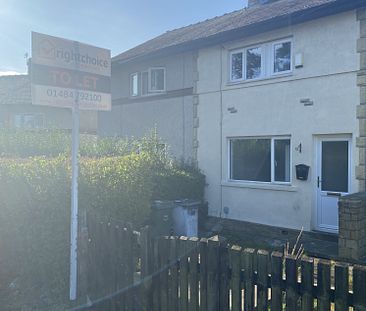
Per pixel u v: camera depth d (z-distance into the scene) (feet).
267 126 30.58
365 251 22.09
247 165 32.45
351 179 26.14
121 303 13.46
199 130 35.81
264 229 30.63
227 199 33.45
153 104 41.09
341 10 25.63
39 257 16.01
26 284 16.34
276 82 29.96
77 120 15.17
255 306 10.01
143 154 23.70
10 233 16.26
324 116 27.25
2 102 82.48
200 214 34.01
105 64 16.16
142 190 20.30
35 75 13.97
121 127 46.03
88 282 15.24
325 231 27.61
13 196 16.03
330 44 26.94
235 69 33.30
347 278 8.53
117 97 46.65
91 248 15.15
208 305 10.75
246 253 10.11
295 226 28.81
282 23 28.45
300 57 28.40
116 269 13.67
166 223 26.22
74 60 15.10
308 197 28.09
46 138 37.47
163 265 11.98
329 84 26.99
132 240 13.01
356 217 21.27
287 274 9.44
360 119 25.43
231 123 33.14
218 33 32.12
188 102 36.91
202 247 10.95
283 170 30.09
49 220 16.02
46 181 16.11
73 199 15.05
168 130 39.19
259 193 31.14
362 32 25.32
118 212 18.69
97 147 35.35
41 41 14.15
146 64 42.04
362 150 25.32
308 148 28.12
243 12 41.96
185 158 37.14
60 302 15.07
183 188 31.58
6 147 34.19
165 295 11.91
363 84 25.27
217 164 34.22
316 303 9.66
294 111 28.89
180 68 37.83
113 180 18.60
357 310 8.30
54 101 14.48
